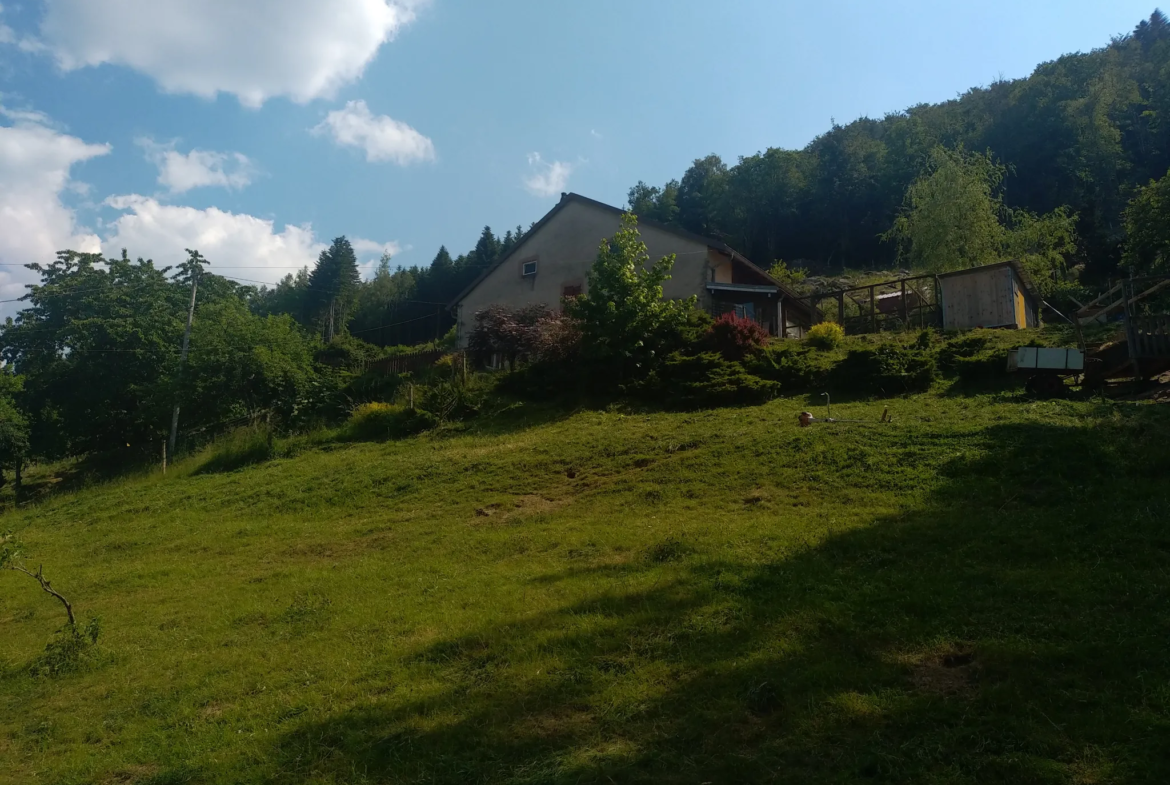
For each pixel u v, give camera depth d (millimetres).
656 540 8852
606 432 16141
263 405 26641
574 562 8664
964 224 33656
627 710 4863
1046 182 63250
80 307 33250
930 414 13555
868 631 5535
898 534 7699
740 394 17594
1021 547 6938
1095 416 11211
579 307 20922
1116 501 7824
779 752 4168
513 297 32656
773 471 11273
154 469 23438
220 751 5250
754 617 6035
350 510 14094
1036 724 4113
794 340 23625
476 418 20203
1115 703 4227
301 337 31703
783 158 76312
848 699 4590
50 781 5266
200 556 12492
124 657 7801
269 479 17703
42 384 31812
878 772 3865
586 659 5742
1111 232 51906
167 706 6289
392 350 42188
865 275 54406
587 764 4285
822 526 8438
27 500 27266
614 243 23156
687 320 21750
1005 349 17469
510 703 5184
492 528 11133
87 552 14211
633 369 20469
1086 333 19516
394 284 83125
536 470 14188
